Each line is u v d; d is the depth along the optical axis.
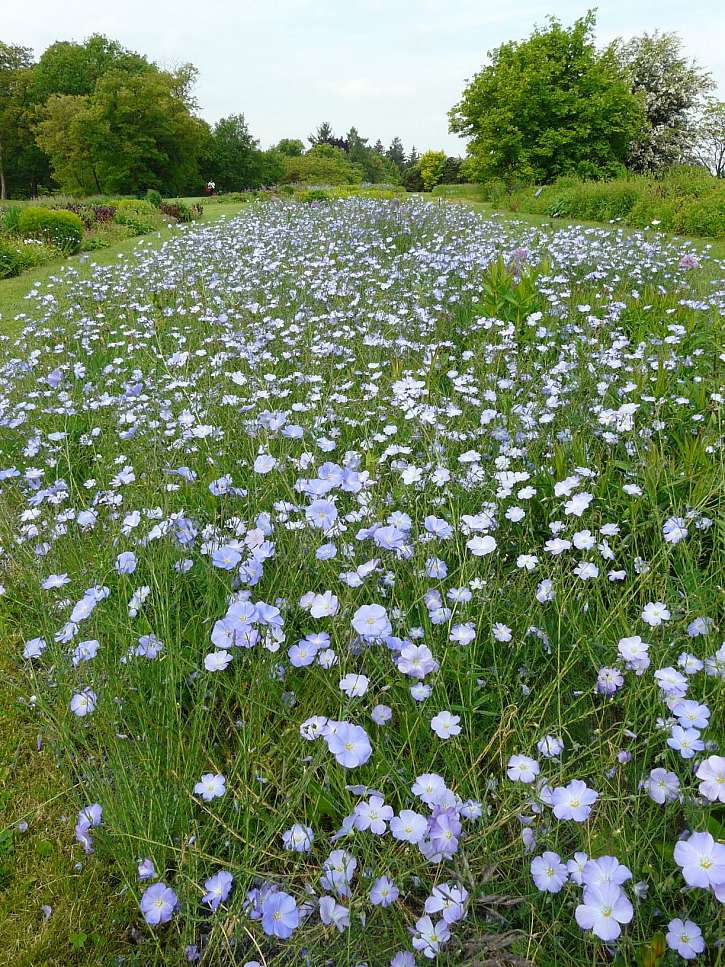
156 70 50.50
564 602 2.04
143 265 8.66
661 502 2.79
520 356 4.53
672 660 1.96
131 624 2.19
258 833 1.74
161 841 1.68
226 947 1.52
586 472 2.71
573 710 1.97
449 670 2.03
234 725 2.01
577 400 3.69
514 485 3.00
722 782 1.36
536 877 1.39
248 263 8.13
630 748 1.67
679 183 14.58
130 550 2.50
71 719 2.04
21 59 49.84
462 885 1.43
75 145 41.38
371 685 1.91
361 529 2.24
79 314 6.90
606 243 8.61
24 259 12.27
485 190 22.83
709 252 9.00
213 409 3.85
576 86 24.12
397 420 3.56
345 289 6.29
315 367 4.43
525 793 1.61
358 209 12.76
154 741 1.90
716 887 1.19
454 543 2.49
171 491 2.90
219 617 2.24
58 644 2.15
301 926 1.53
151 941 1.62
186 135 44.78
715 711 1.77
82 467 3.85
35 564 2.67
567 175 22.20
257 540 2.28
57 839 1.92
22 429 4.14
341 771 1.74
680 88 31.73
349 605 1.97
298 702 2.08
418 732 1.89
